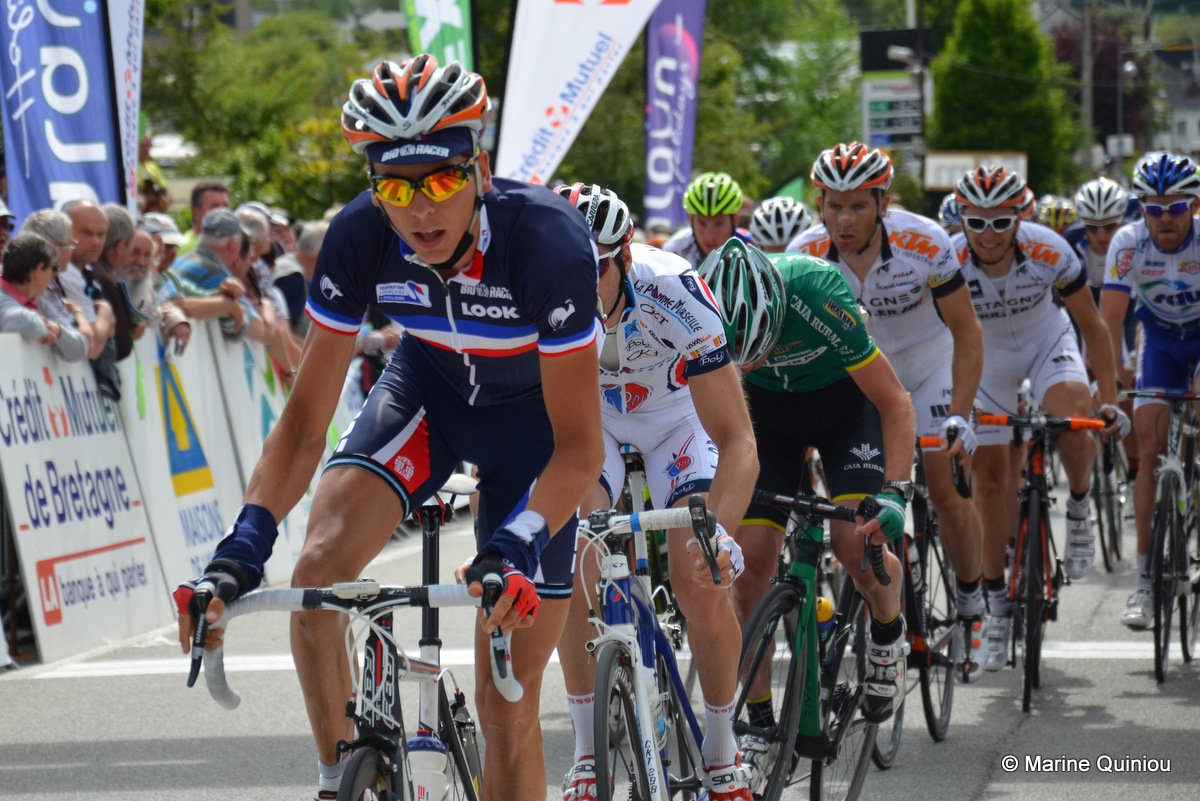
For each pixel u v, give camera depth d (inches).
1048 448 507.5
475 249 232.8
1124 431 466.6
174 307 629.9
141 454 596.4
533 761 248.2
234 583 203.3
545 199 235.3
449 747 260.1
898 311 467.5
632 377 318.3
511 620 197.2
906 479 323.6
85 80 644.7
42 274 526.6
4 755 399.5
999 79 4557.1
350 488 247.9
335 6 5472.4
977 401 581.0
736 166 3097.9
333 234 243.1
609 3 813.9
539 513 217.2
